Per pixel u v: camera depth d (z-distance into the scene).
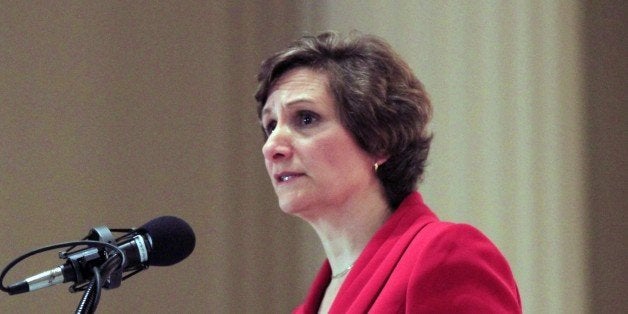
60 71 13.78
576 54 15.50
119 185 13.90
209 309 14.16
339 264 7.01
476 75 15.08
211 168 14.43
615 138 15.58
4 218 13.19
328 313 6.47
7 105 13.43
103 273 5.78
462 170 14.88
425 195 14.71
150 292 13.82
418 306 5.84
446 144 14.88
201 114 14.48
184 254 6.62
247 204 14.55
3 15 13.58
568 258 15.18
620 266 15.40
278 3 14.91
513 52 15.23
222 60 14.66
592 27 15.70
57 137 13.64
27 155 13.45
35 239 13.31
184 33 14.52
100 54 14.02
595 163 15.45
